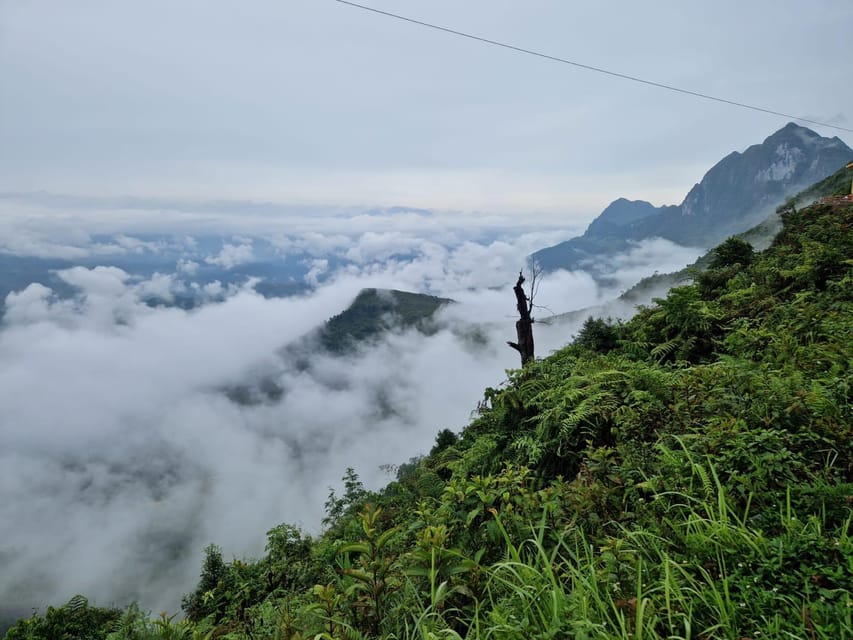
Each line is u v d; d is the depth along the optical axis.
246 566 7.15
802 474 2.79
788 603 1.91
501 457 5.95
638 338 8.88
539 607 2.15
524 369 7.61
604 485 3.42
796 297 7.92
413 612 2.73
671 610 2.07
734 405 3.84
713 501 2.71
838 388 3.68
